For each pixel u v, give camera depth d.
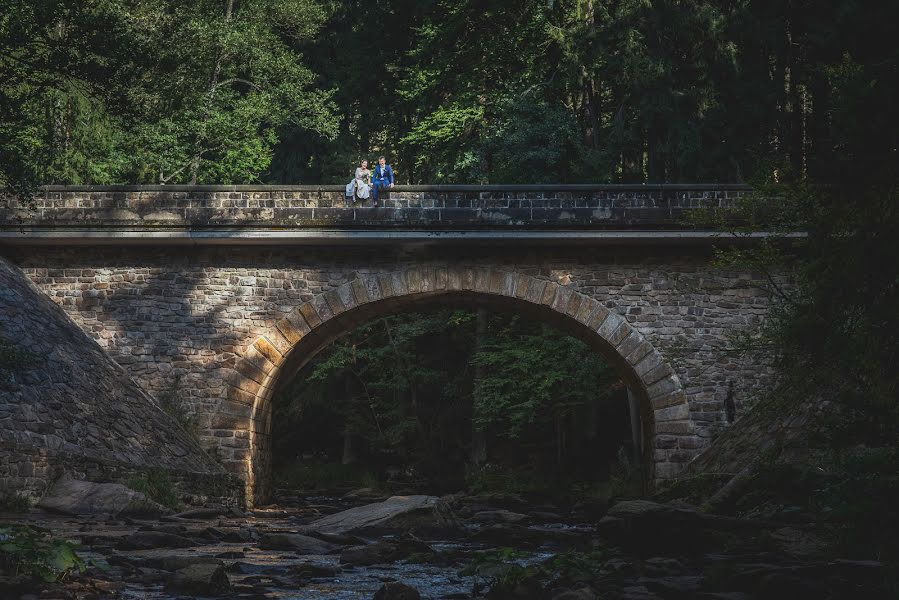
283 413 42.88
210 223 25.52
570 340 34.59
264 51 37.44
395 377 41.06
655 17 34.44
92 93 14.58
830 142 9.05
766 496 15.18
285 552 14.22
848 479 8.68
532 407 35.72
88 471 20.11
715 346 25.62
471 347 42.53
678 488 21.91
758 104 34.06
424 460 41.94
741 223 24.14
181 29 34.81
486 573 10.80
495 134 35.41
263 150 39.69
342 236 25.34
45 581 8.74
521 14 36.06
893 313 8.61
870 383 8.86
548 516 24.02
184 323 26.23
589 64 34.31
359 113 45.31
